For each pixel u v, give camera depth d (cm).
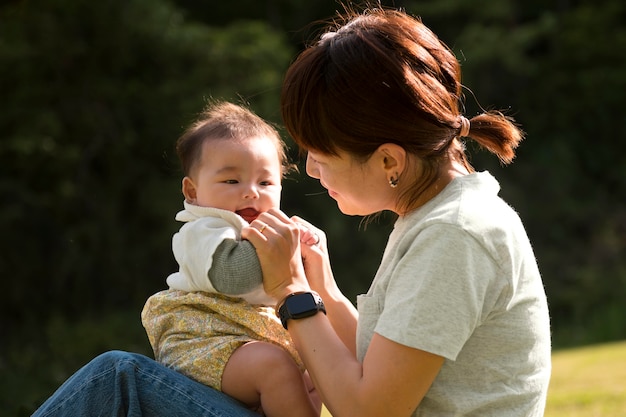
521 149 2934
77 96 2339
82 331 2128
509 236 391
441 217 384
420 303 375
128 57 2358
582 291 2561
